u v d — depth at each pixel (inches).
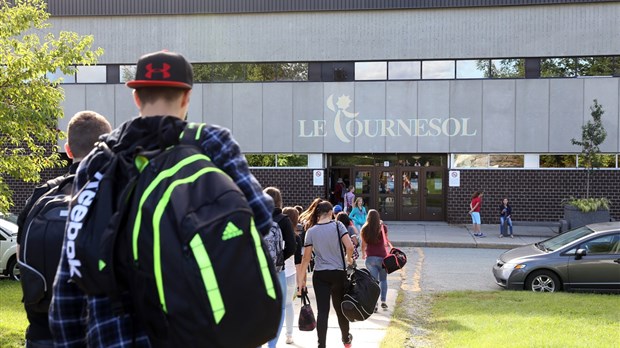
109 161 85.2
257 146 1012.5
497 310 381.4
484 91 976.9
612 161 955.3
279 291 76.8
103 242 78.5
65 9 1013.8
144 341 84.2
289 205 1005.8
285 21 1005.2
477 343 274.2
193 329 70.4
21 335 281.0
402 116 992.2
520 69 974.4
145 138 84.0
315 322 302.8
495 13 970.1
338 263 290.5
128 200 79.7
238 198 75.1
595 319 342.0
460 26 976.9
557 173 963.3
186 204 73.8
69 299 88.4
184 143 82.6
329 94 1002.1
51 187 129.3
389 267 399.9
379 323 365.7
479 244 795.4
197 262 70.6
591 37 953.5
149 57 87.6
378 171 1028.5
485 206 977.5
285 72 1015.6
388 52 989.8
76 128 122.7
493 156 981.8
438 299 442.6
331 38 1000.2
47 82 398.9
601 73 959.0
